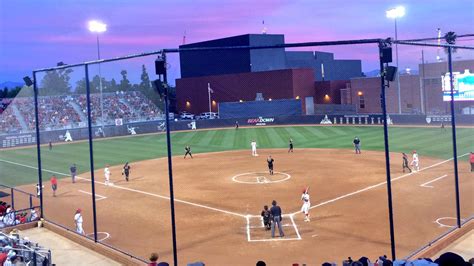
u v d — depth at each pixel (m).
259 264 10.12
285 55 105.62
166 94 14.90
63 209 28.16
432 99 70.88
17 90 95.44
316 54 121.25
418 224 21.81
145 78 96.69
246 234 21.52
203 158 48.12
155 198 30.00
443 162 39.56
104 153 55.03
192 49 14.85
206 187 32.78
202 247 19.94
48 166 46.78
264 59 93.44
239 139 63.59
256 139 62.62
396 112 75.62
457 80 63.19
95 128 69.50
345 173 36.03
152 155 52.03
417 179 32.56
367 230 21.27
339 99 87.56
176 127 76.81
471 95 62.09
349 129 67.88
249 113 79.69
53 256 18.89
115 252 18.59
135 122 76.94
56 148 60.34
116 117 83.50
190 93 94.25
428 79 71.00
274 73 85.38
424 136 56.28
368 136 59.34
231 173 38.25
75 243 20.59
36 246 17.16
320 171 37.38
